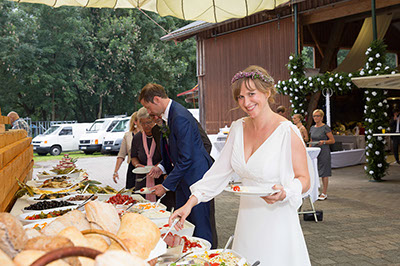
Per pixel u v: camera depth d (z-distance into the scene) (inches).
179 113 134.3
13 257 23.4
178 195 134.5
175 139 135.3
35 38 1240.8
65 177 170.7
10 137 126.3
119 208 108.0
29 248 24.8
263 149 88.0
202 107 715.4
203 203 131.0
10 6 1237.1
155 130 171.3
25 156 155.3
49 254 21.0
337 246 197.6
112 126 906.7
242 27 636.7
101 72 1344.7
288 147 86.1
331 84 469.4
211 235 132.7
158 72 1346.0
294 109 523.8
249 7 188.2
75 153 980.6
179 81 1425.9
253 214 90.0
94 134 898.7
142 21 1359.5
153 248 39.1
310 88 493.7
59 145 908.0
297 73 516.7
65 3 196.2
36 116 1386.6
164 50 1359.5
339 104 856.3
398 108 754.2
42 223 91.0
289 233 86.6
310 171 88.7
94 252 22.3
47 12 1250.6
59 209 109.6
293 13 561.6
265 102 89.3
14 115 323.6
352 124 808.3
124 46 1274.6
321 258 179.6
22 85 1243.8
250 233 89.9
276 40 588.7
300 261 86.5
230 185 88.1
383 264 170.9
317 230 229.5
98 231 34.1
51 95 1315.2
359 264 171.3
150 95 134.5
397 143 593.0
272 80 88.8
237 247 92.9
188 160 130.3
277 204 87.4
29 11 1283.2
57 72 1253.1
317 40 748.6
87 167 625.9
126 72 1362.0
